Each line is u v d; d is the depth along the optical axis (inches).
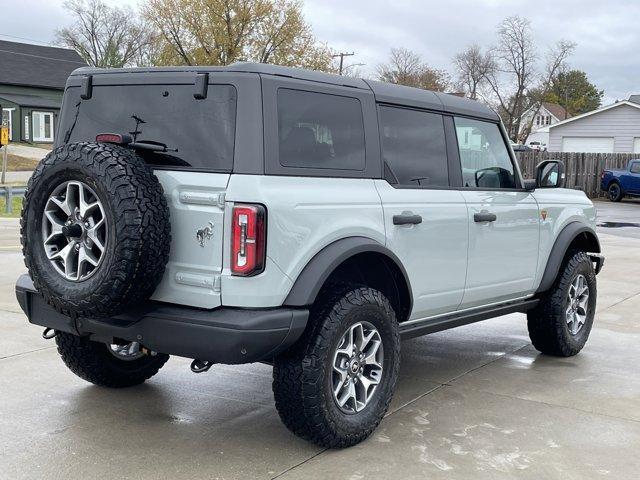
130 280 136.6
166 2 1695.4
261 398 192.2
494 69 2358.5
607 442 166.9
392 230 168.9
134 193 135.7
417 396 197.5
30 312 165.9
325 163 157.2
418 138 184.7
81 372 189.0
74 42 3002.0
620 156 1219.2
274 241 141.4
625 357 244.5
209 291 141.9
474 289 200.1
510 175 220.2
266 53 1736.0
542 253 226.5
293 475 145.1
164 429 168.7
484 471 149.3
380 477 145.0
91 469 146.3
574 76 3422.7
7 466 146.9
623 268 443.2
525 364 233.1
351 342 157.6
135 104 157.9
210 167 144.6
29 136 1980.8
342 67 2065.7
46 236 146.6
